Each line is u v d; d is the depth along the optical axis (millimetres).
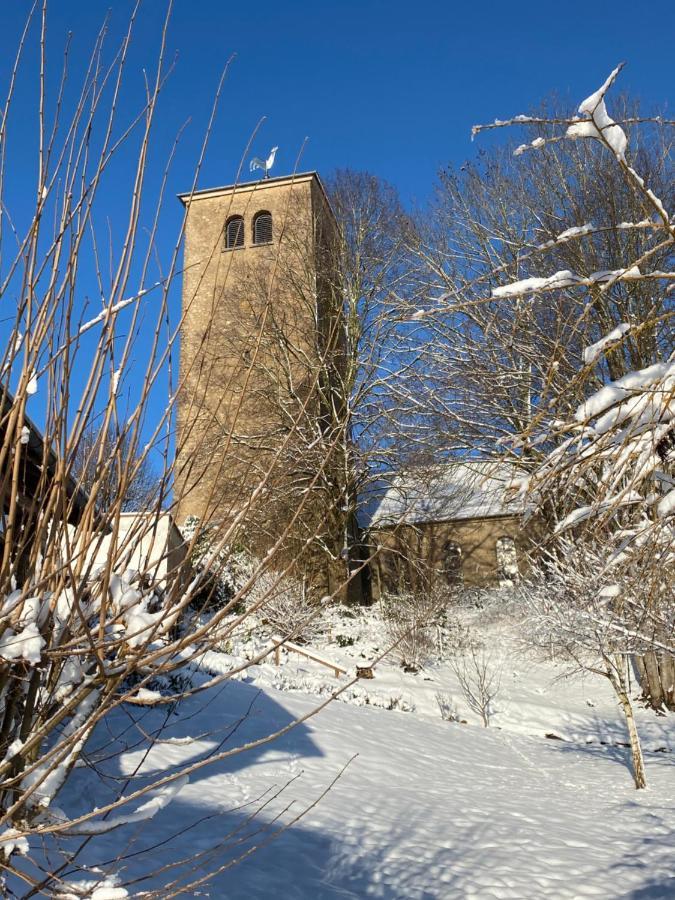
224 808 9867
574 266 16625
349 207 29688
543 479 3703
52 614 2594
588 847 10094
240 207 29094
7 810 2613
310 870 8555
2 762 2609
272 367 22203
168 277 2967
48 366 2721
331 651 24016
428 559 31359
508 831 10703
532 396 21234
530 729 20531
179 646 2533
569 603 14625
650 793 13688
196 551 2857
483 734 19328
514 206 23703
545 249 2857
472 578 32844
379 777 13148
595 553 9953
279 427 20250
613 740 19438
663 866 9195
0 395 2543
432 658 25266
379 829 10289
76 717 2793
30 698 2824
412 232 25953
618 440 3408
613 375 12859
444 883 8633
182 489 2982
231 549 2895
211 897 7211
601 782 14828
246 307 19172
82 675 2809
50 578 2564
